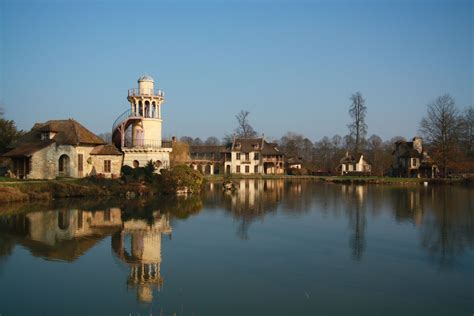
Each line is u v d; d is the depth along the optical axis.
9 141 67.50
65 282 19.12
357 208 44.50
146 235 29.27
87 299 17.17
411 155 103.94
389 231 31.44
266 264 22.36
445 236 29.58
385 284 19.28
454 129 91.31
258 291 18.31
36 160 54.28
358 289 18.64
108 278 19.75
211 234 30.00
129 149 62.97
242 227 32.88
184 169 61.72
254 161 116.94
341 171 114.06
